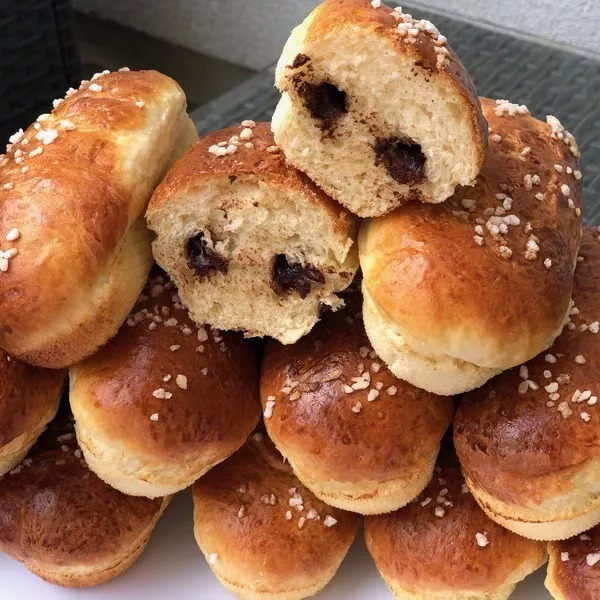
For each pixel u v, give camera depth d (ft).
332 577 0.85
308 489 0.84
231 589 0.82
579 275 0.81
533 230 0.70
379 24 0.63
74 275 0.69
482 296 0.65
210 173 0.71
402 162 0.68
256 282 0.76
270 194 0.71
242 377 0.82
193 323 0.81
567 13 1.54
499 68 1.41
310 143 0.68
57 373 0.82
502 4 1.59
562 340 0.74
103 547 0.82
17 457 0.84
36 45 1.71
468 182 0.67
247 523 0.81
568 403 0.70
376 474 0.75
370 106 0.65
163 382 0.76
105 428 0.75
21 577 0.87
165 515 0.93
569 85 1.36
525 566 0.78
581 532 0.74
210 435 0.77
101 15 2.19
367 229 0.72
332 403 0.75
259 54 2.01
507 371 0.74
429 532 0.78
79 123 0.78
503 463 0.71
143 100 0.82
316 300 0.76
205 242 0.75
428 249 0.66
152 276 0.84
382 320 0.70
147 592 0.85
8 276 0.69
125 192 0.74
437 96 0.63
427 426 0.76
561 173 0.78
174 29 2.09
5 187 0.73
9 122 1.73
